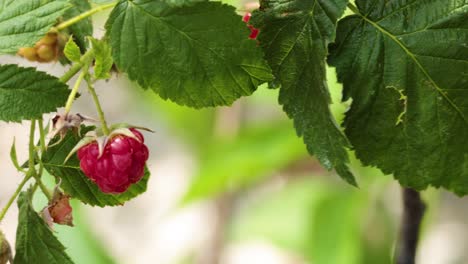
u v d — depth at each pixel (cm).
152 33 41
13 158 42
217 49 40
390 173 42
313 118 40
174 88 41
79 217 64
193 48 41
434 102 41
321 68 40
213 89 41
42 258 43
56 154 43
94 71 41
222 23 40
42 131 42
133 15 41
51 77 41
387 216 72
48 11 41
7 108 41
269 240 77
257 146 64
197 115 79
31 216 43
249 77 41
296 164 78
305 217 77
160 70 41
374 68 41
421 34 41
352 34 41
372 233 72
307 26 40
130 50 41
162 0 41
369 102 41
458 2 41
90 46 43
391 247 72
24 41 41
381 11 41
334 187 72
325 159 41
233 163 64
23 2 41
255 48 40
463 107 41
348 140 40
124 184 42
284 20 41
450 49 41
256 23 41
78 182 44
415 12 41
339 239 67
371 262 72
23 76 41
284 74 41
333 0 40
